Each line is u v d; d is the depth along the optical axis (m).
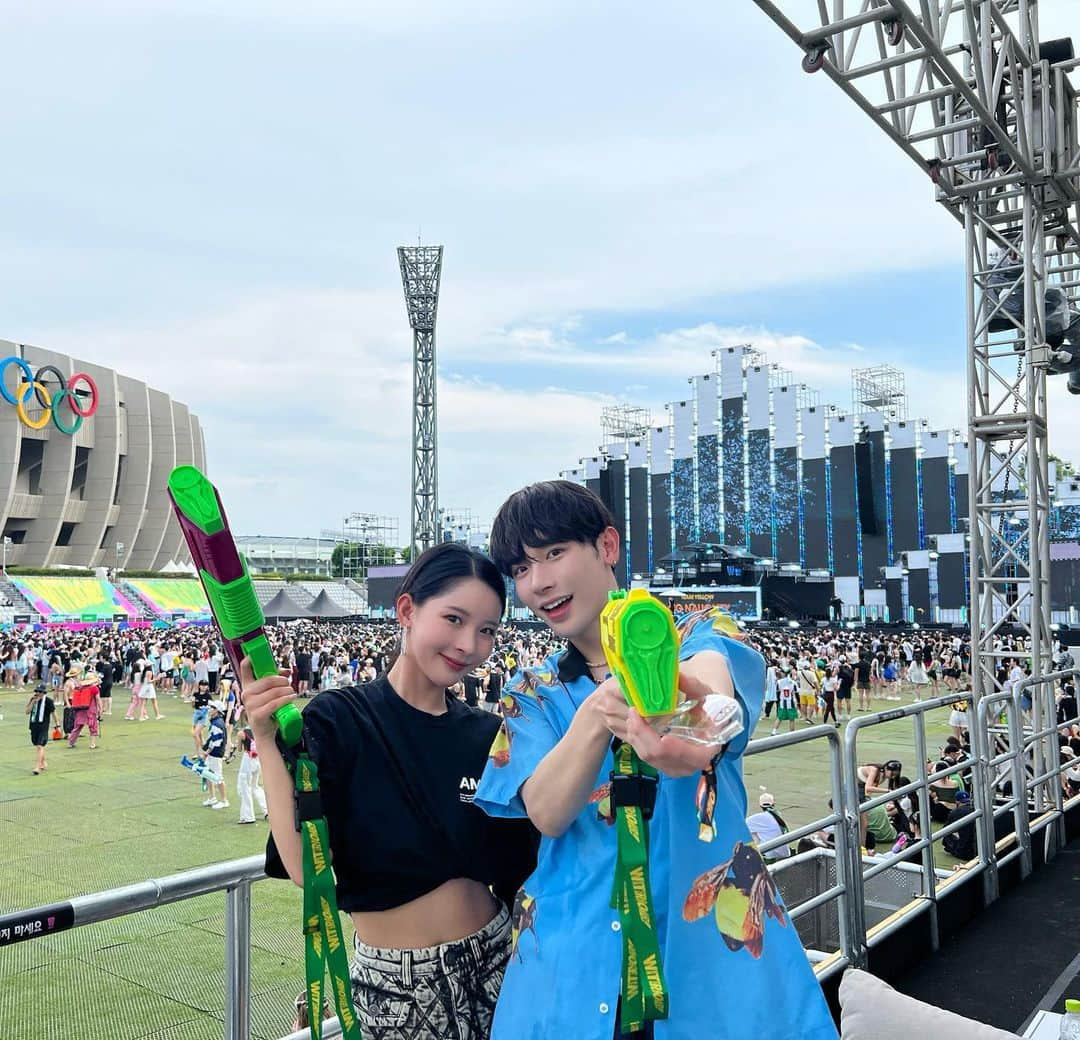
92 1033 4.41
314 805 1.29
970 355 7.38
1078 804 6.25
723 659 1.18
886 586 52.66
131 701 21.77
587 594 1.32
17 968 5.20
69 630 45.75
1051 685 6.00
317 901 1.26
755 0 4.74
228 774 13.09
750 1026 1.12
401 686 1.59
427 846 1.49
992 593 7.50
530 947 1.28
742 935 1.17
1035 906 4.62
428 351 55.47
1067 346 7.68
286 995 4.55
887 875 5.20
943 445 52.00
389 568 57.50
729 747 1.21
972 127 6.11
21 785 12.34
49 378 69.88
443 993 1.49
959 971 3.81
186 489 1.19
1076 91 6.92
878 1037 1.64
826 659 24.31
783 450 56.38
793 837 2.99
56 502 71.12
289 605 40.34
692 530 59.50
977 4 6.21
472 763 1.54
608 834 1.27
